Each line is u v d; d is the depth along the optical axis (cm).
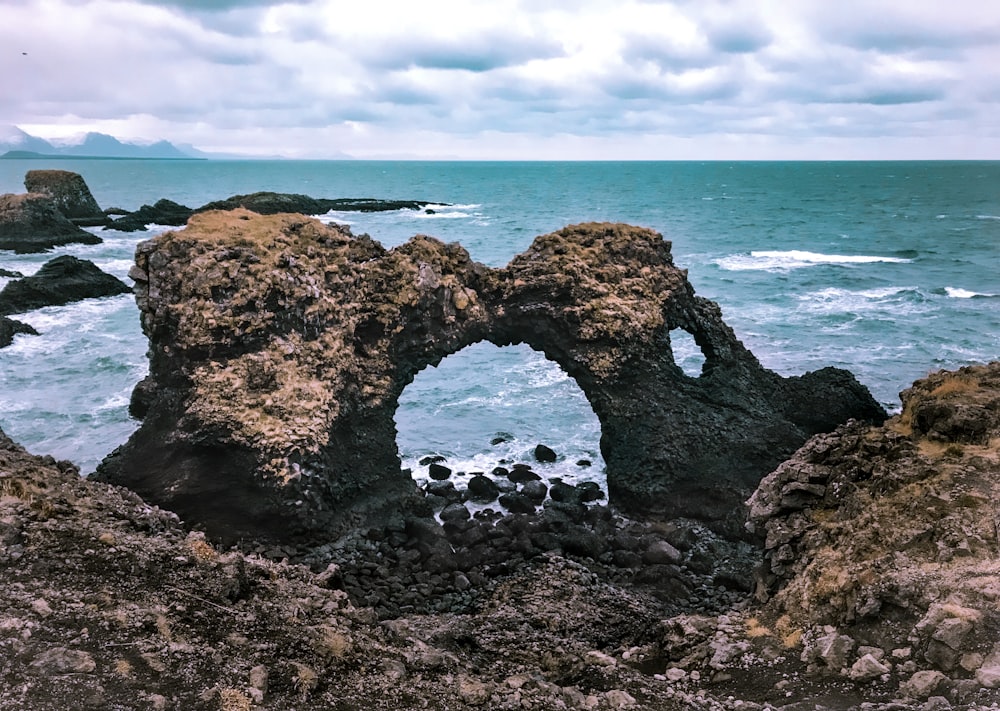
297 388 3791
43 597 1791
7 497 2195
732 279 10081
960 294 8950
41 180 14088
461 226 16088
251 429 3591
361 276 4372
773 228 16050
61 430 4966
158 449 3822
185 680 1627
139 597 1900
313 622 2052
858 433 2772
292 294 3903
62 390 5656
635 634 2616
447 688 1855
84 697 1491
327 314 4097
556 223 16875
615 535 3759
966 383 2948
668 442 4278
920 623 1830
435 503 4147
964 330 7425
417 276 4372
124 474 3828
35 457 3003
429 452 4906
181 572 2062
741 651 2081
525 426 5319
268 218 4397
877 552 2127
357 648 1961
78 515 2256
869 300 8750
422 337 4419
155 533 2395
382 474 4131
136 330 7188
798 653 2017
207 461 3641
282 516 3572
